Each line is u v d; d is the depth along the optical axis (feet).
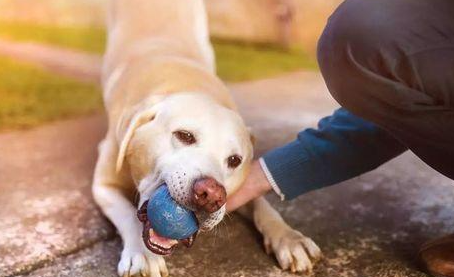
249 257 3.50
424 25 2.55
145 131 3.40
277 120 5.99
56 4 9.34
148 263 3.16
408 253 3.57
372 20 2.60
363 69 2.65
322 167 3.37
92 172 4.57
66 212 3.92
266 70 8.50
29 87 6.56
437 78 2.56
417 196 4.30
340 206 4.12
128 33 4.93
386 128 2.91
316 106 6.73
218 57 8.96
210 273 3.33
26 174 4.46
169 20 5.11
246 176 3.46
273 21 10.27
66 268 3.33
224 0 10.24
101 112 6.02
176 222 2.91
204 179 2.96
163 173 3.16
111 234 3.70
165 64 4.14
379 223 3.91
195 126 3.31
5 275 3.23
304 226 3.85
